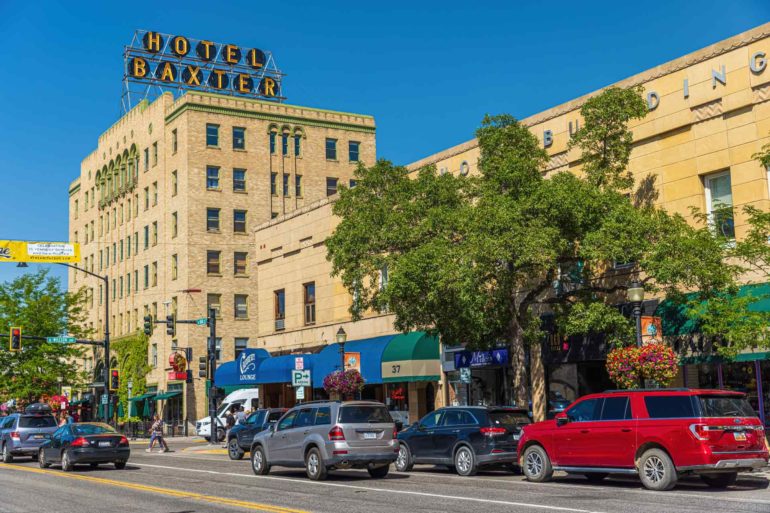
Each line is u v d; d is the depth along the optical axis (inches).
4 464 1207.6
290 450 842.2
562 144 1120.2
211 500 646.5
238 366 1793.8
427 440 866.8
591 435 681.6
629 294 823.1
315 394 1697.8
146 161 2630.4
